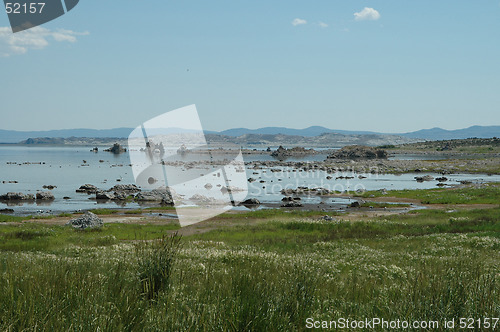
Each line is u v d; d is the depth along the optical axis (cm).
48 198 6850
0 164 15362
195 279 855
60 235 3319
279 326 534
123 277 748
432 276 848
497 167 13400
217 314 536
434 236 3080
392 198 6688
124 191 7919
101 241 2956
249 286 729
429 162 16125
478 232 3266
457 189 7256
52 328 452
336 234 3528
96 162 16950
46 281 650
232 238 3269
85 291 605
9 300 540
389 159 19962
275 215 4931
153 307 591
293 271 934
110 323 485
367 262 1752
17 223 4200
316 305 695
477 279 735
